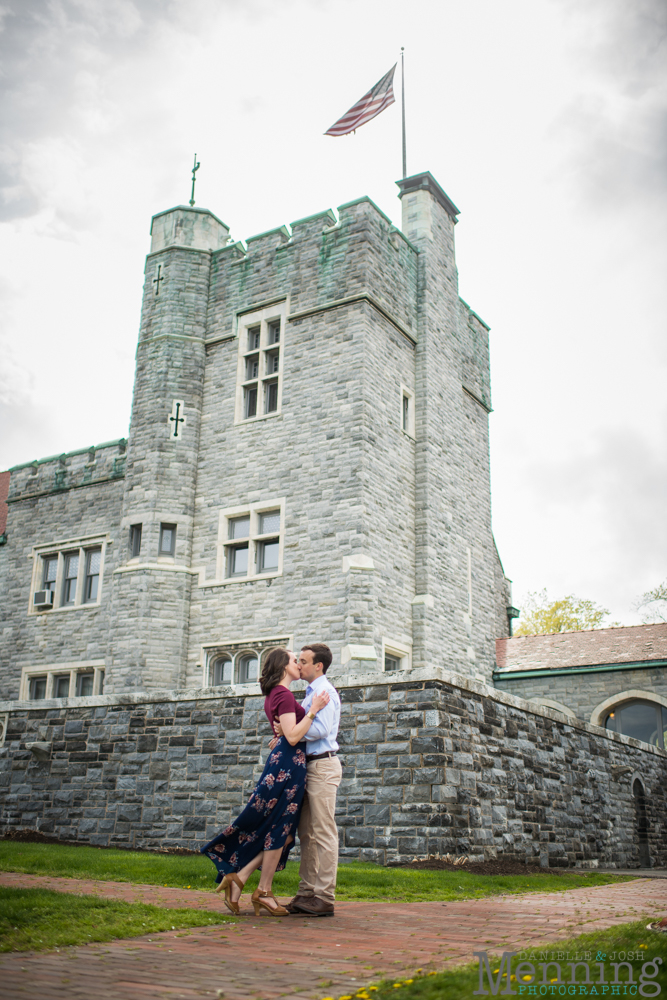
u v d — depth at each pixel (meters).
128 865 9.70
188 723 13.38
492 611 24.55
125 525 21.42
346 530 18.88
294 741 6.48
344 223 21.16
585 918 6.69
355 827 11.47
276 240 22.22
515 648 26.11
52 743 14.58
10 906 6.07
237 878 6.39
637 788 18.69
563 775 14.81
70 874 9.25
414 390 21.92
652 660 23.09
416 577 20.50
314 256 21.41
